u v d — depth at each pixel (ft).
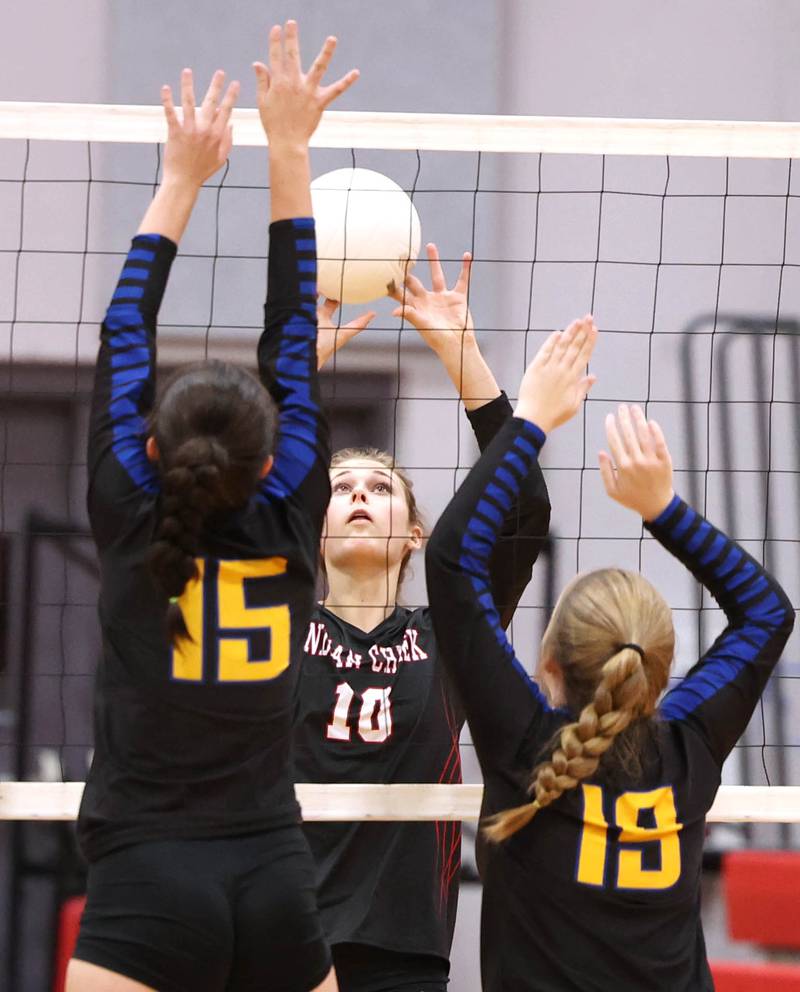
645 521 21.95
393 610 29.81
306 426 20.72
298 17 56.08
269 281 21.62
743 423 55.83
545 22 56.59
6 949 49.19
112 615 19.36
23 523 54.08
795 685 53.88
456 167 56.44
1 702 53.11
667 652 20.10
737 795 25.39
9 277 54.80
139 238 21.40
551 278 56.18
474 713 19.86
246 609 19.31
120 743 19.11
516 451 21.07
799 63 56.44
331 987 19.89
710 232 57.00
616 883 18.97
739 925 38.42
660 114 56.29
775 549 55.16
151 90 55.26
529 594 53.93
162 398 19.70
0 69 54.54
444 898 27.07
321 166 55.72
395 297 27.66
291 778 20.21
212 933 18.35
